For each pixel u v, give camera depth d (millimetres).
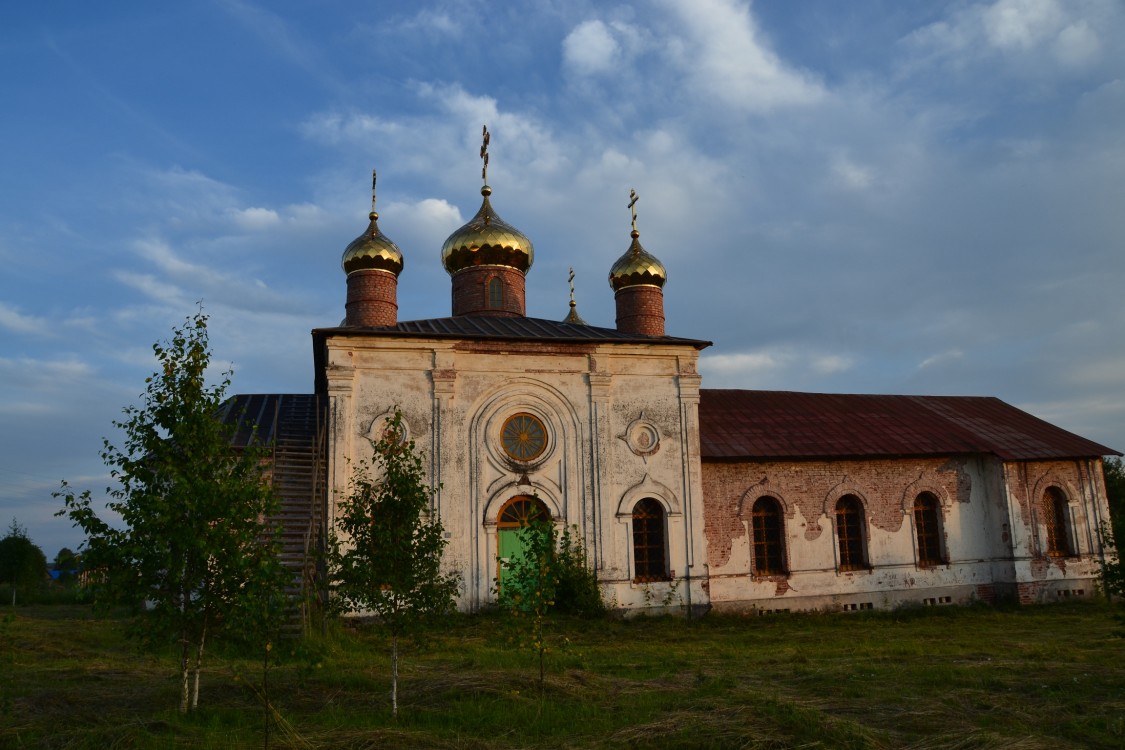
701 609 23141
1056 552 28062
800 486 26250
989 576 27750
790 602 25375
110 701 11242
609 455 23188
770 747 9070
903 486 27375
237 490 10273
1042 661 14703
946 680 12797
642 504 23578
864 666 14203
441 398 22062
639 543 23391
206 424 10719
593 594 21797
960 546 27609
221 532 9984
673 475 23703
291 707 11227
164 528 10125
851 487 26734
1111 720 10047
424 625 11188
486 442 22344
